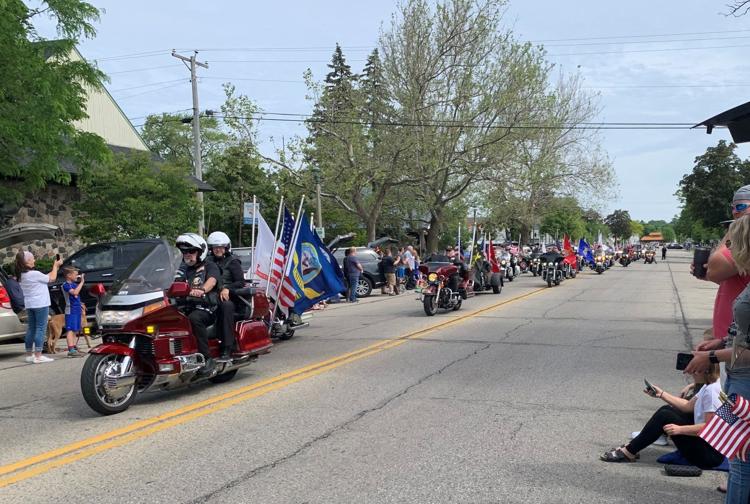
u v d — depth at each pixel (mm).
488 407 6914
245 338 8297
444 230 45062
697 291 23625
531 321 14422
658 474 4969
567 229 71562
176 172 19984
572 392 7590
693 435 4816
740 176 65938
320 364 9469
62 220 22375
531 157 36938
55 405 7422
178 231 19906
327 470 5020
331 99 32656
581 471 5008
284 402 7211
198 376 7578
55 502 4453
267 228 11336
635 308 17281
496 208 40469
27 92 12758
